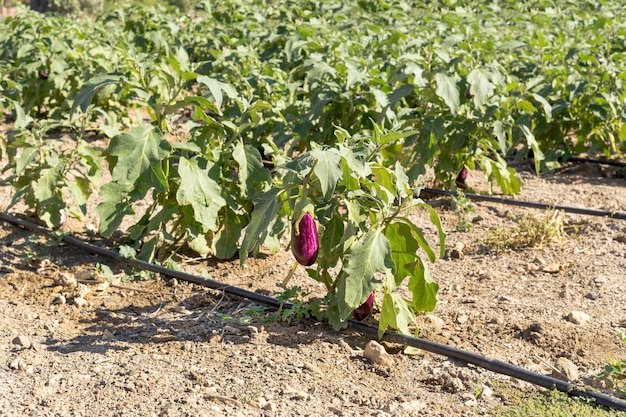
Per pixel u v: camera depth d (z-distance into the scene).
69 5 26.39
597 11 17.41
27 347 4.97
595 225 7.38
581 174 9.70
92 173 7.18
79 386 4.49
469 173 9.42
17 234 7.07
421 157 7.74
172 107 5.93
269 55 10.94
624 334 5.14
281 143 8.18
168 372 4.64
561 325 5.30
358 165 4.51
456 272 6.38
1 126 11.30
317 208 4.88
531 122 9.82
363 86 8.43
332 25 13.33
